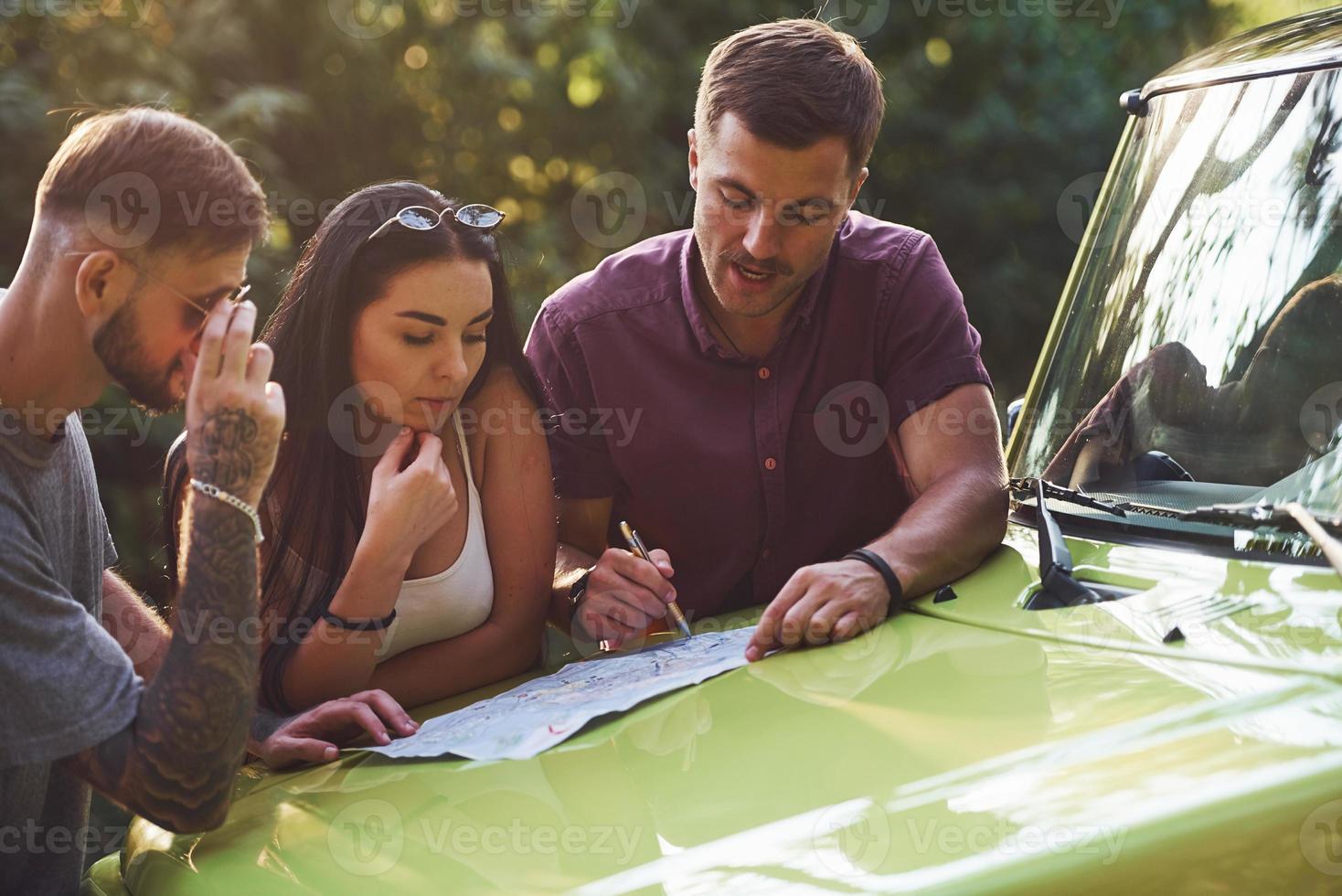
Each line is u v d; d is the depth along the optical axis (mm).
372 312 2264
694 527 2801
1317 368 2166
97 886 2053
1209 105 2527
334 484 2385
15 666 1706
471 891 1580
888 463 2828
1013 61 8086
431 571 2453
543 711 2135
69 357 1811
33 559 1766
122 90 4785
